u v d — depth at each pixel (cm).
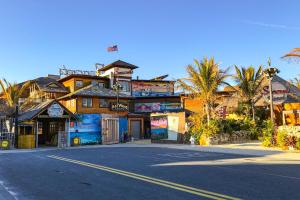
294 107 3406
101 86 4709
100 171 1379
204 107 3497
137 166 1518
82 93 4069
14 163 1809
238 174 1224
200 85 3291
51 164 1706
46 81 5147
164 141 3606
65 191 992
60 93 4641
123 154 2231
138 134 4522
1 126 3812
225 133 3134
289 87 3591
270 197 840
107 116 4138
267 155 1959
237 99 3856
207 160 1731
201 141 3097
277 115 3609
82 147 3366
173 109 5031
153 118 3781
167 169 1386
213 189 950
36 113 3328
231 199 820
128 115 4419
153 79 5559
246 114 3681
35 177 1281
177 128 3469
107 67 4997
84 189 1009
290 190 927
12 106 3931
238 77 3675
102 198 877
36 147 3428
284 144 2314
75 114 3872
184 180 1105
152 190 952
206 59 3312
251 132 3366
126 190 966
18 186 1102
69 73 5341
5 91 4225
